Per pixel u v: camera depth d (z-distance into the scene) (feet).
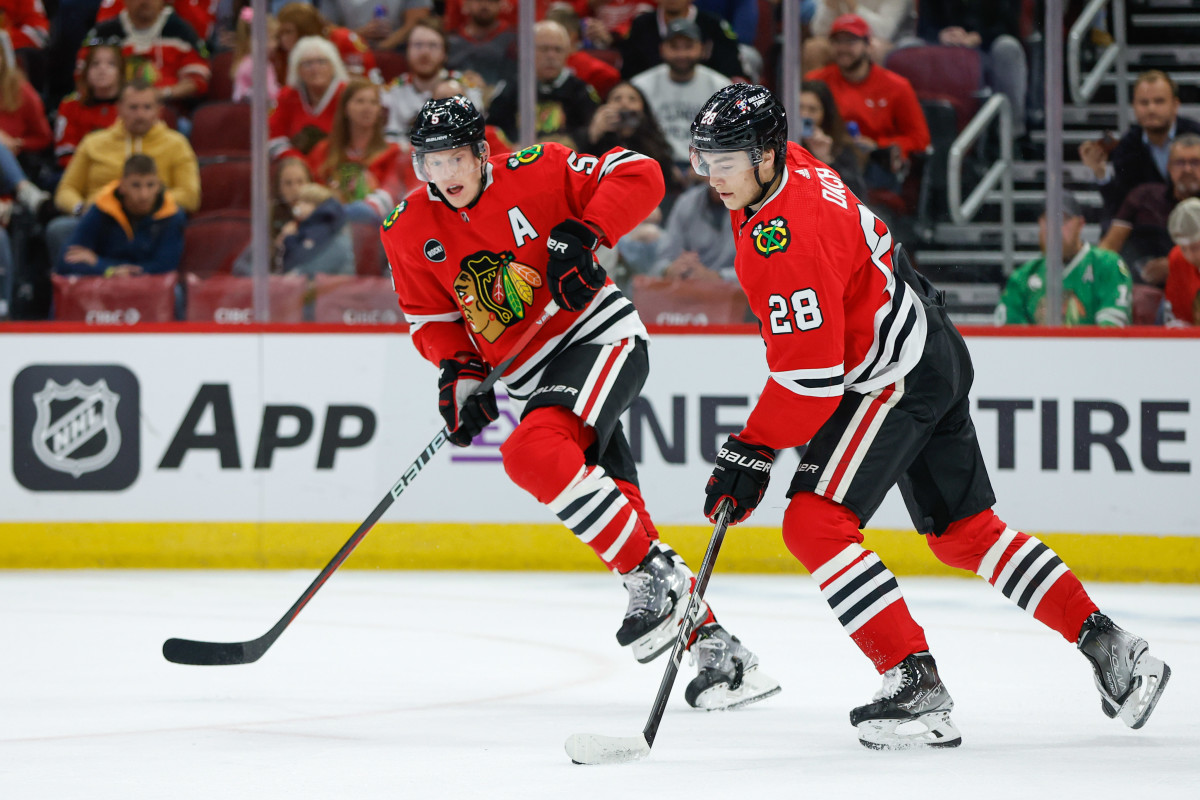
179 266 75.25
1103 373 64.75
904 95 74.23
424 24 75.61
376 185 75.36
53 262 75.66
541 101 74.64
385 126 75.66
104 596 58.44
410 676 40.42
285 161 74.49
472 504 67.46
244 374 68.03
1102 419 64.80
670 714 34.53
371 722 33.27
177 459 68.13
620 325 36.32
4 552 68.44
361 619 52.26
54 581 63.41
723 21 75.31
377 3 75.41
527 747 29.96
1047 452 65.05
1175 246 71.51
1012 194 74.54
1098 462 64.85
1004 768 27.45
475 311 36.37
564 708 35.29
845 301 29.35
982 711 34.71
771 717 34.01
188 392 68.13
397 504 67.72
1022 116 74.38
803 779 26.40
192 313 75.31
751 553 66.64
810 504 29.63
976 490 31.32
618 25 75.20
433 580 63.87
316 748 29.91
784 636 48.11
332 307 74.79
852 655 44.14
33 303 75.87
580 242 33.91
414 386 67.51
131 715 34.27
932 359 29.78
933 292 31.22
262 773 27.17
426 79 75.87
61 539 68.39
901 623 29.22
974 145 74.38
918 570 66.28
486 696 37.14
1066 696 36.99
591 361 35.45
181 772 27.35
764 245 28.30
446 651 45.09
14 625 50.57
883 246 29.63
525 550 67.46
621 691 37.99
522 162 35.65
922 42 74.18
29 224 75.72
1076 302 72.02
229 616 52.85
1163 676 29.76
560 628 50.06
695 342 66.49
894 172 74.43
